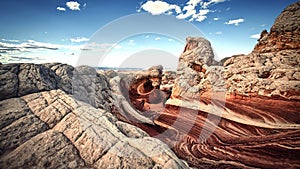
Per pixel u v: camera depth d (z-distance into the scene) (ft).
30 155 11.14
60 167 10.87
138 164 11.69
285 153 19.79
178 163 12.62
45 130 13.57
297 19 35.88
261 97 29.81
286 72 29.78
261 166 18.34
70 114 15.21
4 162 10.43
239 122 27.14
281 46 36.58
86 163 11.54
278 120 25.36
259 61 34.88
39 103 15.97
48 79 21.36
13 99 15.97
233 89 34.04
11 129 12.59
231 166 18.56
